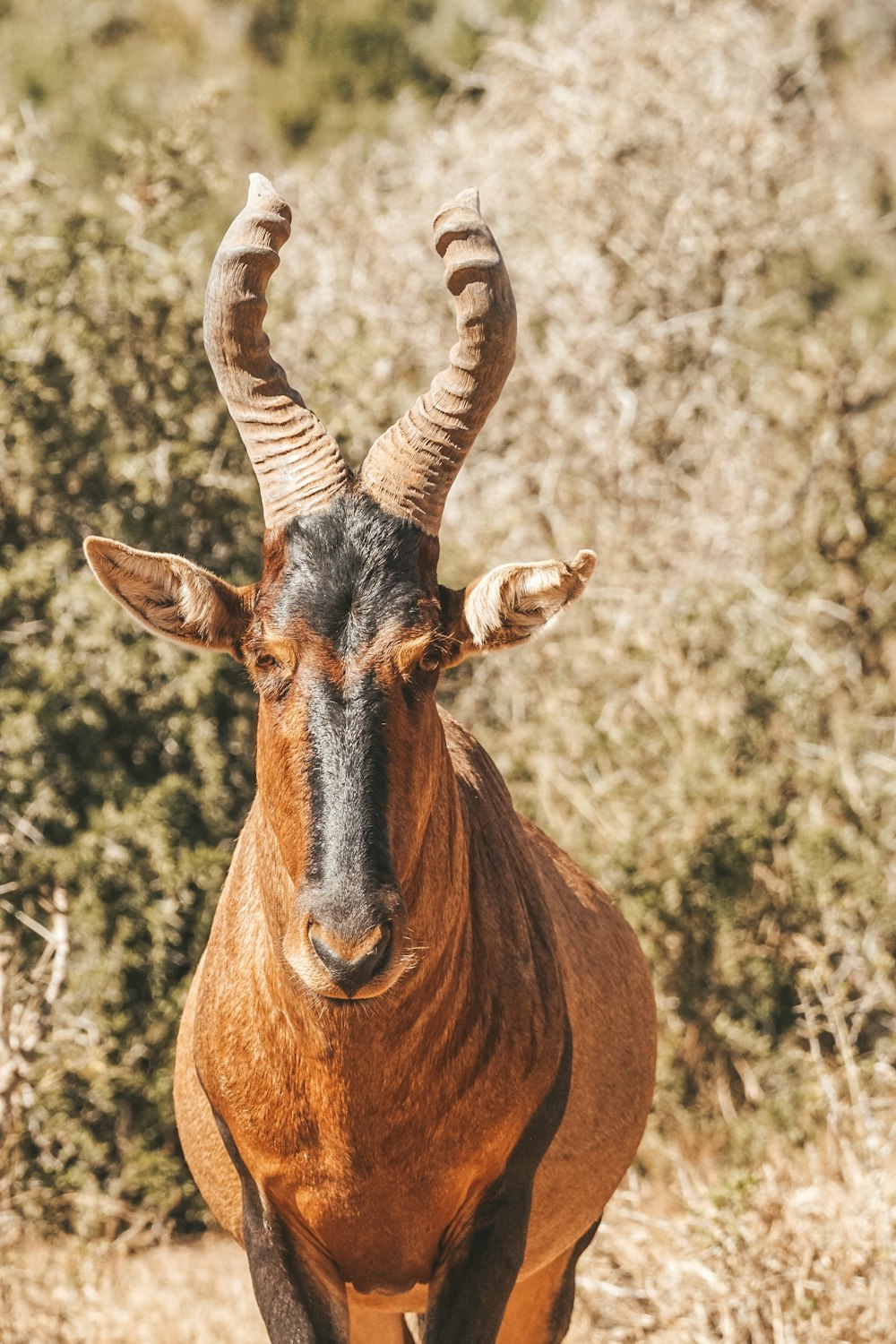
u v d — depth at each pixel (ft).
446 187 157.69
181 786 109.91
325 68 234.17
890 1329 77.20
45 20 236.84
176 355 116.16
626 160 150.51
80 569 113.29
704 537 138.21
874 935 113.19
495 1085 54.95
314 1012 51.24
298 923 47.62
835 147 174.40
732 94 154.40
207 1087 57.41
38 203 118.83
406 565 51.01
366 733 48.78
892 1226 80.48
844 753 120.98
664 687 124.98
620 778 120.37
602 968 68.18
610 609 132.87
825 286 186.09
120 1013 106.01
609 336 144.77
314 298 139.54
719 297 150.82
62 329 114.01
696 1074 112.68
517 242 153.99
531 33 169.58
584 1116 64.80
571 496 142.20
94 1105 104.83
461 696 129.29
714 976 113.70
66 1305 90.48
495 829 60.64
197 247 131.54
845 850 115.44
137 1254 103.55
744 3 164.66
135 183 124.77
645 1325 83.15
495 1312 55.88
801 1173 96.84
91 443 114.83
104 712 111.04
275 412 53.98
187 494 115.85
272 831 51.72
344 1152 53.52
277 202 55.52
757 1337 78.07
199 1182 65.36
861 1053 113.70
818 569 137.49
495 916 56.90
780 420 145.07
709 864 113.60
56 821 108.99
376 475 53.21
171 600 53.16
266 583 51.65
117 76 225.15
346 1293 57.57
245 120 230.68
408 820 49.37
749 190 151.53
